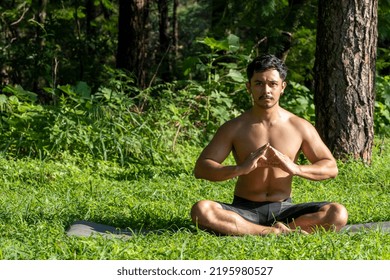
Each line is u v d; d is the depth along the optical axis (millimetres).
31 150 15570
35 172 13938
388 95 21656
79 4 29266
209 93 19562
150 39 43312
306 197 12531
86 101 18000
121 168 15227
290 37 24516
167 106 17797
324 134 16141
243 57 20438
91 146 15570
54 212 10508
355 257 7816
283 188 9719
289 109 20250
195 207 9398
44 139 15617
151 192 12633
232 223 9305
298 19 24281
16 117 16375
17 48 24906
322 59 16156
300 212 9602
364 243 8352
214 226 9320
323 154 9742
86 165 15062
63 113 16203
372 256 7883
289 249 8039
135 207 11023
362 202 12133
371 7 16109
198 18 44438
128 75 22594
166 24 34312
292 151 9680
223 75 20781
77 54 26891
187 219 10289
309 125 9820
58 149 15406
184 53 38094
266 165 9391
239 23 24469
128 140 15969
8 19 29047
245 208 9672
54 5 28969
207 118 18797
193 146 17594
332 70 16047
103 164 15117
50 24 26172
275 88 9586
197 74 27578
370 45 16125
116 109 17000
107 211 10789
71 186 13102
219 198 12570
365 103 16078
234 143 9719
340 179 14570
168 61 30766
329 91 16078
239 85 20203
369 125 16125
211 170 9508
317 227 9141
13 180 13516
